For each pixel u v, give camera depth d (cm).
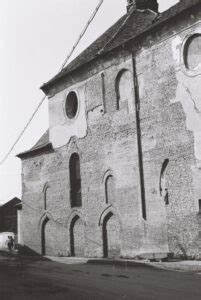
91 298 995
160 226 2158
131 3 3002
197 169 2002
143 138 2309
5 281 1341
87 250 2627
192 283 1230
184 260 1988
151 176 2236
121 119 2464
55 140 3022
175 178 2109
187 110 2081
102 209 2531
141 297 984
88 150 2694
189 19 2097
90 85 2728
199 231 1969
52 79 3088
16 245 3841
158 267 1789
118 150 2459
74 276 1469
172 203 2111
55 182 2988
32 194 3231
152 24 2309
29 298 1016
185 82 2103
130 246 2319
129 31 2666
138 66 2384
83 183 2703
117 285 1202
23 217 3309
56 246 2923
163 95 2216
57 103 3045
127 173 2380
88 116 2723
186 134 2075
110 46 2592
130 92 2430
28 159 3325
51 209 3006
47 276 1479
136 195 2305
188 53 2116
